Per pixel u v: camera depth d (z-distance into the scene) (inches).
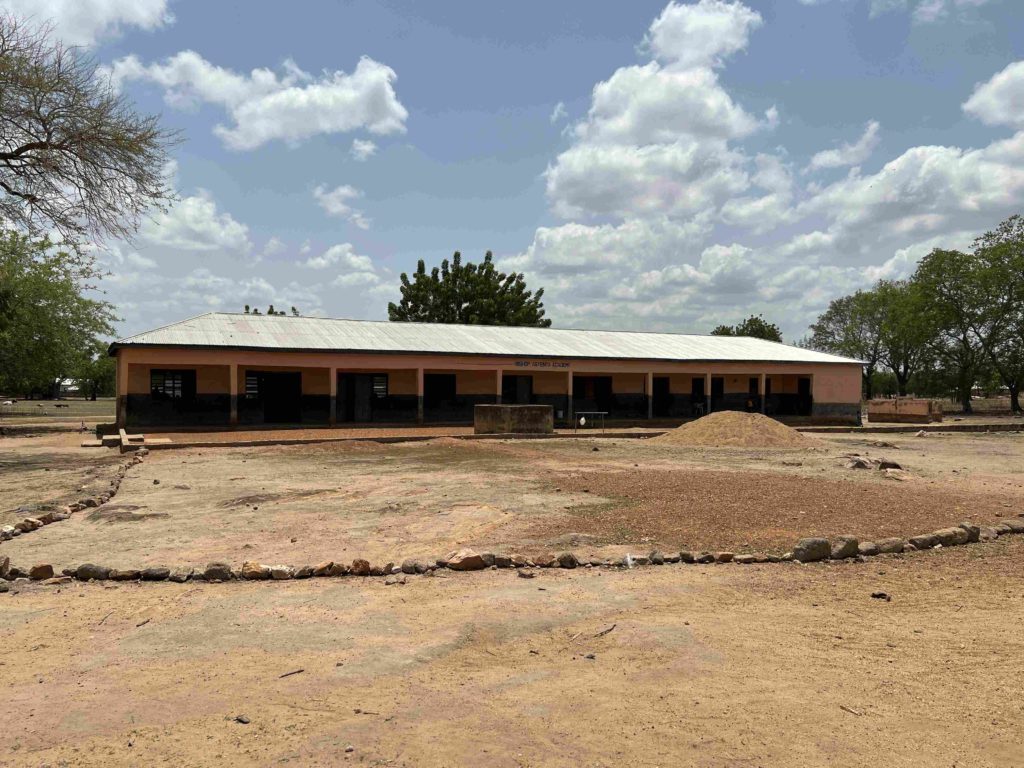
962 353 2101.4
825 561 303.9
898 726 149.6
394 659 187.3
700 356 1412.4
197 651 193.5
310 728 147.0
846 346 2733.8
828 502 431.5
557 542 326.3
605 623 217.8
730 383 1528.1
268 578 270.5
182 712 154.6
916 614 232.8
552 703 159.9
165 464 676.7
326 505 431.5
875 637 208.4
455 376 1267.2
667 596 248.7
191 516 395.9
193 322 1130.7
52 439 1008.9
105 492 481.4
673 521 374.6
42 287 1212.5
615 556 301.4
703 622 220.2
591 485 508.7
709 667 182.5
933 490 501.4
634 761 133.9
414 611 229.8
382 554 305.1
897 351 2564.0
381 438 939.3
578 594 249.3
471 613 226.7
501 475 580.4
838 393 1518.2
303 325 1228.5
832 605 241.9
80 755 135.6
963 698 164.6
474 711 155.6
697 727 148.3
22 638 203.9
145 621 219.8
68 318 1300.4
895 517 387.5
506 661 186.4
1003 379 2100.1
